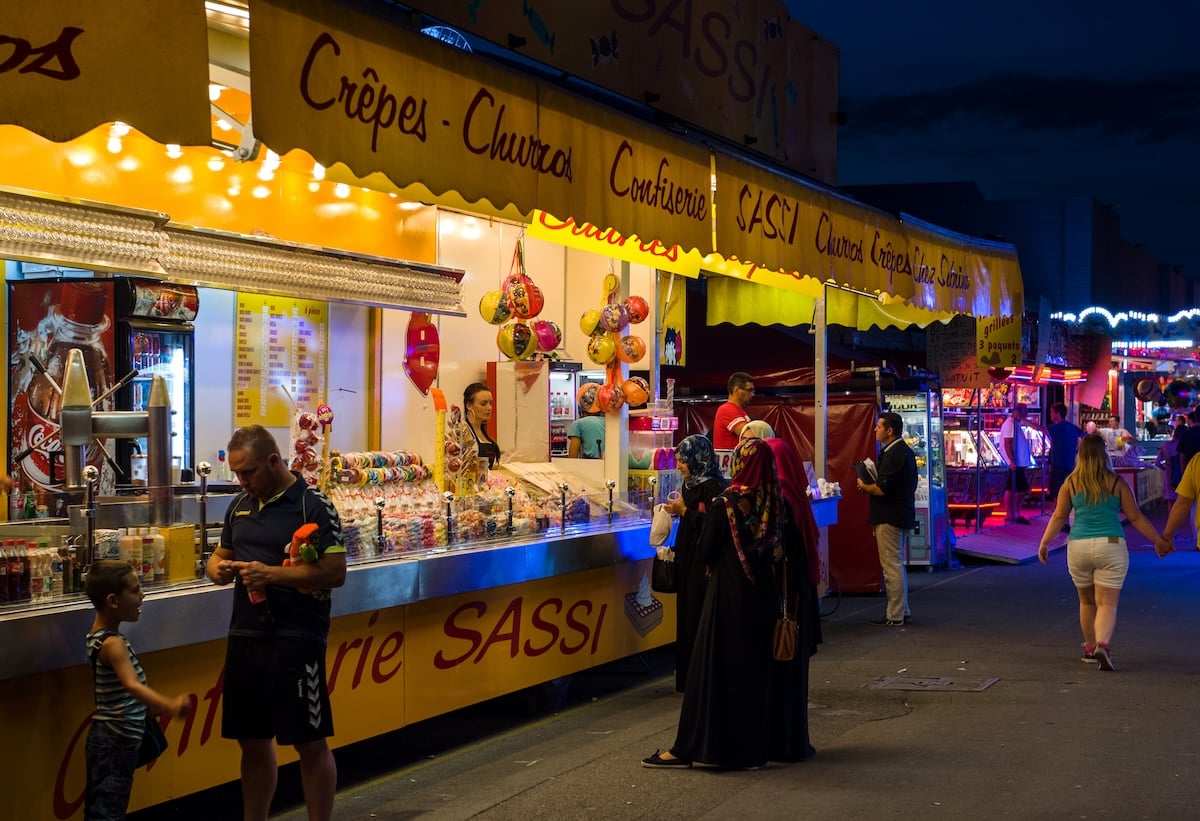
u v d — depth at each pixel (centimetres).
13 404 736
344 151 562
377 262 858
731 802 625
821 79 1219
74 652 508
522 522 845
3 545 532
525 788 664
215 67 696
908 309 1571
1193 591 1368
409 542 738
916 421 1623
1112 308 3700
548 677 851
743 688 684
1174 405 3334
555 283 1132
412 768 723
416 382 986
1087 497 963
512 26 755
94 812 496
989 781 648
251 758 554
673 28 943
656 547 908
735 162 912
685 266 1091
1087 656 990
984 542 1786
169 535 583
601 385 1023
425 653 733
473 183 648
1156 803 602
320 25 550
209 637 574
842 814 598
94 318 724
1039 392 2511
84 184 732
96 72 457
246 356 851
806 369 1502
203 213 809
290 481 557
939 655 1031
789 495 714
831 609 1334
